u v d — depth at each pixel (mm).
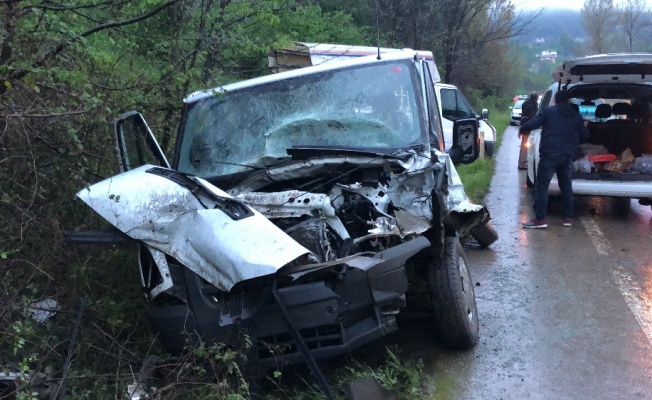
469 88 29219
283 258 3523
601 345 5023
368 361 4605
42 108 4090
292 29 12008
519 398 4246
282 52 10781
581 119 8789
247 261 3541
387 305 4016
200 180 4234
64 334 4020
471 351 4906
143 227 3916
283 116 5305
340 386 3967
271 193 4527
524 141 14117
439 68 19297
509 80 46406
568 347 4992
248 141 5230
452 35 18859
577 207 10258
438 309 4617
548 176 8695
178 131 5469
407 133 5055
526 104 15242
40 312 4039
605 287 6336
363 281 3900
